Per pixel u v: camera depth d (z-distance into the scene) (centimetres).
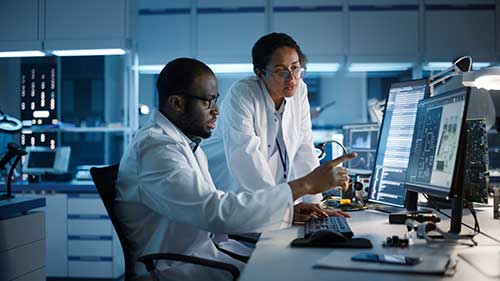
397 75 564
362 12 438
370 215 187
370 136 298
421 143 158
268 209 142
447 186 132
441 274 99
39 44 426
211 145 223
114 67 497
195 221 140
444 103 144
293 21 438
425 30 439
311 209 178
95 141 501
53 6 426
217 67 459
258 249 128
